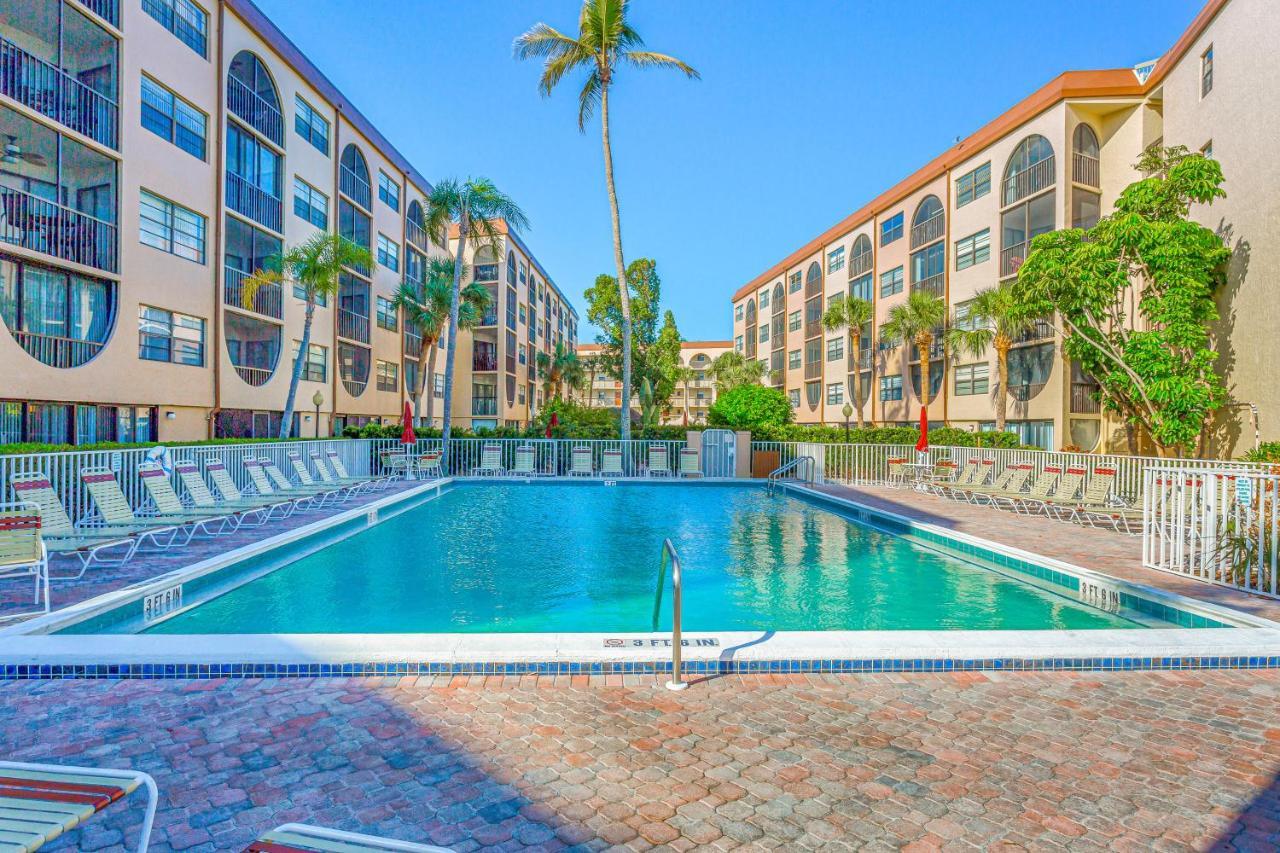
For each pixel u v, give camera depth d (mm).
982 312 20828
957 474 17109
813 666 4301
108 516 7605
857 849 2420
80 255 12570
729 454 19938
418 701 3732
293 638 4395
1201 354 13875
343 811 2619
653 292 34250
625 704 3734
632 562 8633
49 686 3902
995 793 2812
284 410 19234
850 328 31094
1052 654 4375
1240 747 3252
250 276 17484
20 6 11930
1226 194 13883
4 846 1516
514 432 21844
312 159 20828
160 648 4172
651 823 2564
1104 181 19719
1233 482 6656
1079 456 14969
